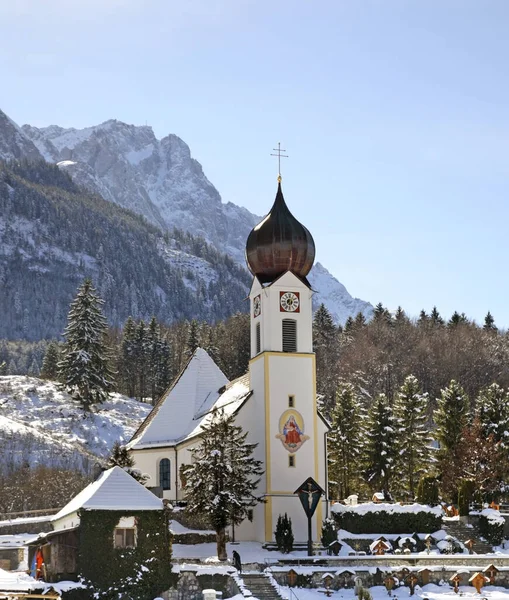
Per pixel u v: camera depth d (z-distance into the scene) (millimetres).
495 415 114250
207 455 76188
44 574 64062
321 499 86000
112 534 65250
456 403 117938
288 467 86000
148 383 193125
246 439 88312
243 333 189625
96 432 139000
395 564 73500
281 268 90812
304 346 89250
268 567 71062
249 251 91938
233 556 73188
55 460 116062
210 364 104062
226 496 74688
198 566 67812
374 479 110938
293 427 86938
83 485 106000
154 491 87188
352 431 115188
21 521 84938
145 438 98625
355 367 166625
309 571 70375
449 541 84438
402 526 86250
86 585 64000
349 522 86062
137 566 65250
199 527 85125
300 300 90000
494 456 106438
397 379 164750
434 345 174750
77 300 151250
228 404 92500
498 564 74375
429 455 113812
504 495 106250
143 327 196000
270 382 87438
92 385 146000
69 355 147875
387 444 110750
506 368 171250
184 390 101688
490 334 185125
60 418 140625
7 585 58062
